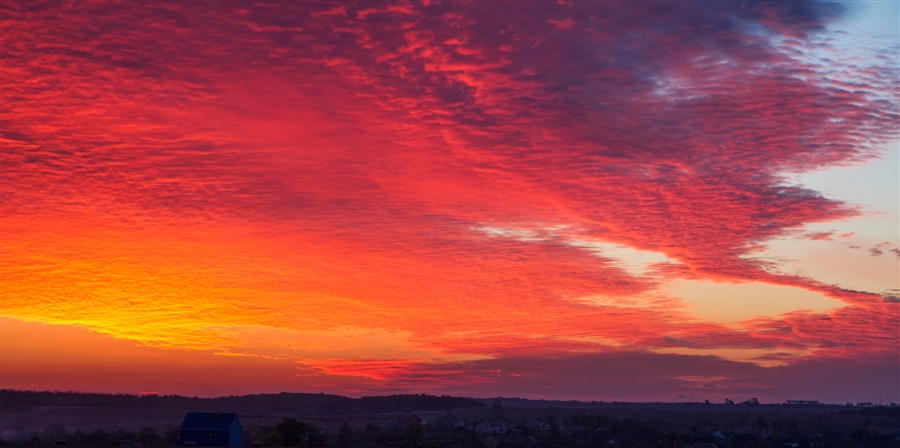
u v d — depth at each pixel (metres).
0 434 106.56
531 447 123.31
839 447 134.00
